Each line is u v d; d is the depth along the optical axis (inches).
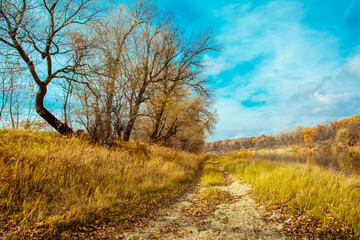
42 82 392.2
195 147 1290.6
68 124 411.2
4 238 117.0
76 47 407.2
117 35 521.3
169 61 709.3
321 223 167.6
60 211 158.4
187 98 829.2
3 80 363.9
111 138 433.7
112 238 141.6
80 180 228.4
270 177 325.7
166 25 681.0
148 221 186.4
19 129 387.9
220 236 155.2
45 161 224.5
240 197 285.9
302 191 231.9
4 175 176.1
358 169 472.1
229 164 731.4
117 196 223.6
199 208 240.4
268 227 170.7
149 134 762.8
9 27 335.6
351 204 189.6
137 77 548.7
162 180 342.0
